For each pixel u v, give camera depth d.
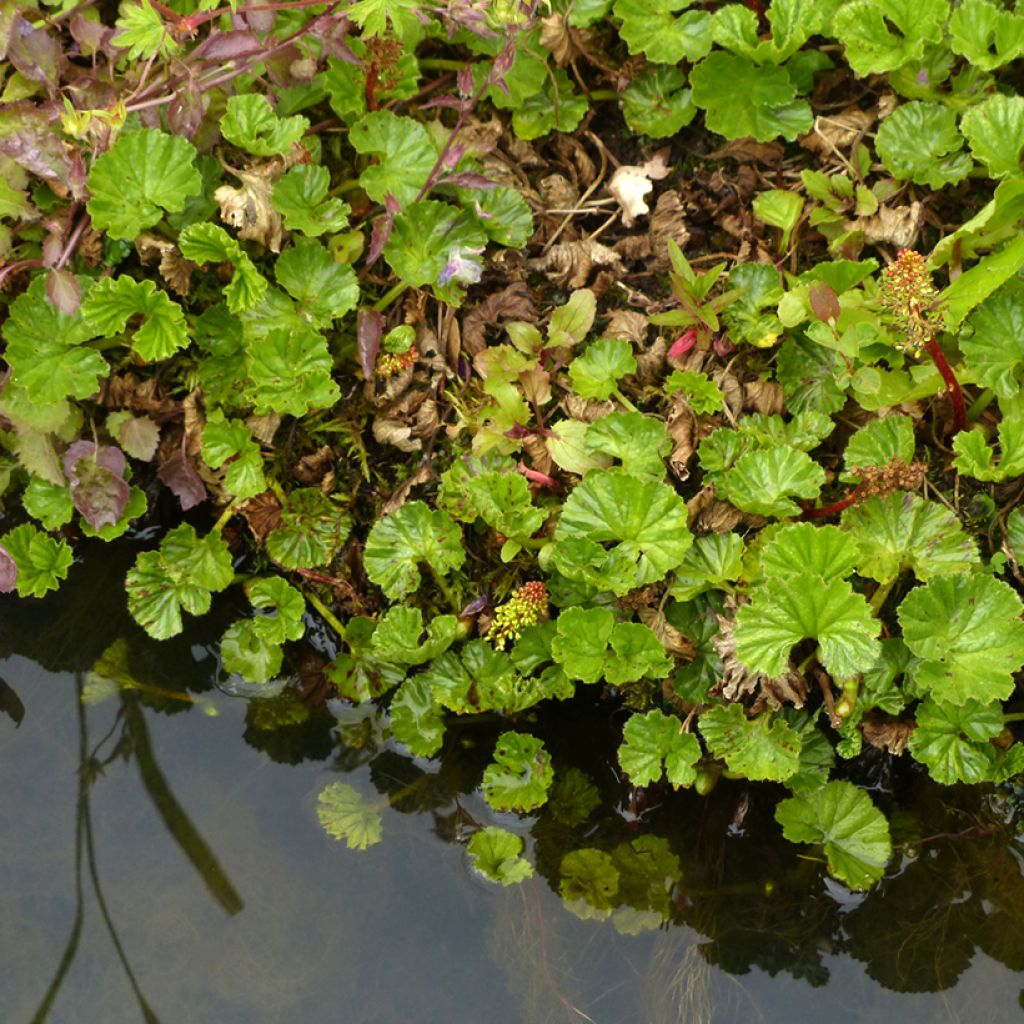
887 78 1.31
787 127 1.30
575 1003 1.22
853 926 1.24
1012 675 1.26
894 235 1.29
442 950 1.23
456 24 1.27
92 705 1.29
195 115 1.24
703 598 1.27
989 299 1.25
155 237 1.26
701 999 1.22
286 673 1.30
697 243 1.32
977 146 1.26
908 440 1.25
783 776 1.23
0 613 1.31
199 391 1.29
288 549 1.29
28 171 1.25
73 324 1.25
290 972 1.22
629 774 1.26
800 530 1.22
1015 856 1.26
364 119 1.28
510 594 1.29
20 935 1.22
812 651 1.26
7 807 1.26
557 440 1.27
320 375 1.25
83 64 1.30
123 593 1.32
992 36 1.28
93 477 1.27
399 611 1.27
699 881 1.26
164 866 1.25
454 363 1.30
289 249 1.26
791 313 1.25
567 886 1.25
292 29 1.28
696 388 1.27
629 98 1.33
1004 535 1.27
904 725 1.26
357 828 1.26
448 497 1.27
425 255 1.28
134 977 1.22
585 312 1.28
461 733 1.29
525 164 1.33
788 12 1.28
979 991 1.22
